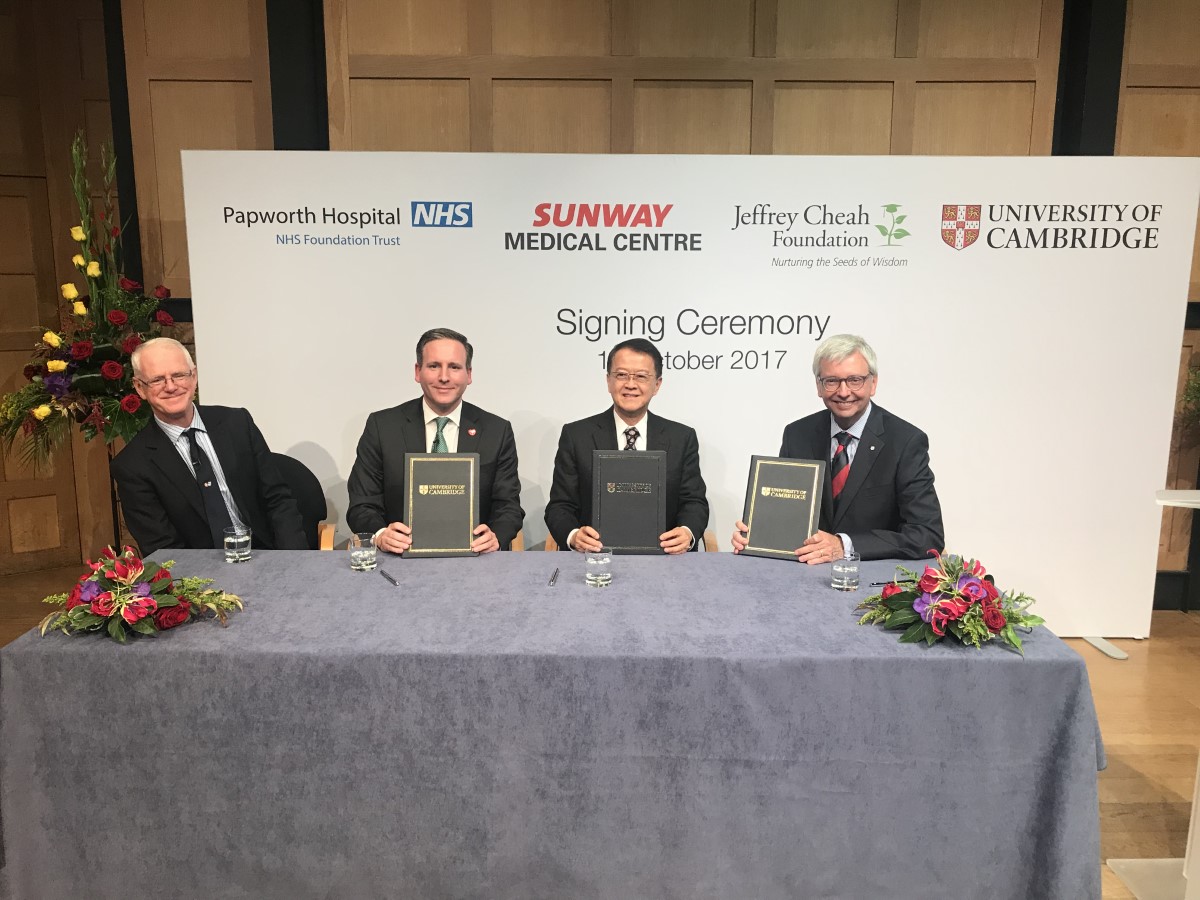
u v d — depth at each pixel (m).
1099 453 3.34
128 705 1.67
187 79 3.62
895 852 1.71
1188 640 3.62
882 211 3.18
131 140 3.69
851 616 1.85
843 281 3.22
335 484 3.31
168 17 3.58
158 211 3.71
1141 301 3.24
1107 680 3.26
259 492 2.77
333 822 1.72
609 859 1.73
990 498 3.37
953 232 3.19
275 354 3.23
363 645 1.68
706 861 1.72
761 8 3.57
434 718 1.67
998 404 3.30
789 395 3.29
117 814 1.71
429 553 2.24
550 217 3.17
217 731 1.68
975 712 1.66
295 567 2.17
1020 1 3.56
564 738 1.68
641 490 2.29
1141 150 3.71
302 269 3.18
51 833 1.71
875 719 1.66
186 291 3.77
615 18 3.58
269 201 3.14
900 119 3.66
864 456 2.64
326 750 1.68
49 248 4.21
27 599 4.00
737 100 3.65
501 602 1.92
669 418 3.30
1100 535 3.41
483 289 3.21
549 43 3.60
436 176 3.14
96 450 4.42
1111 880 2.15
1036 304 3.24
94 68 4.14
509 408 3.29
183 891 1.74
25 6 4.02
